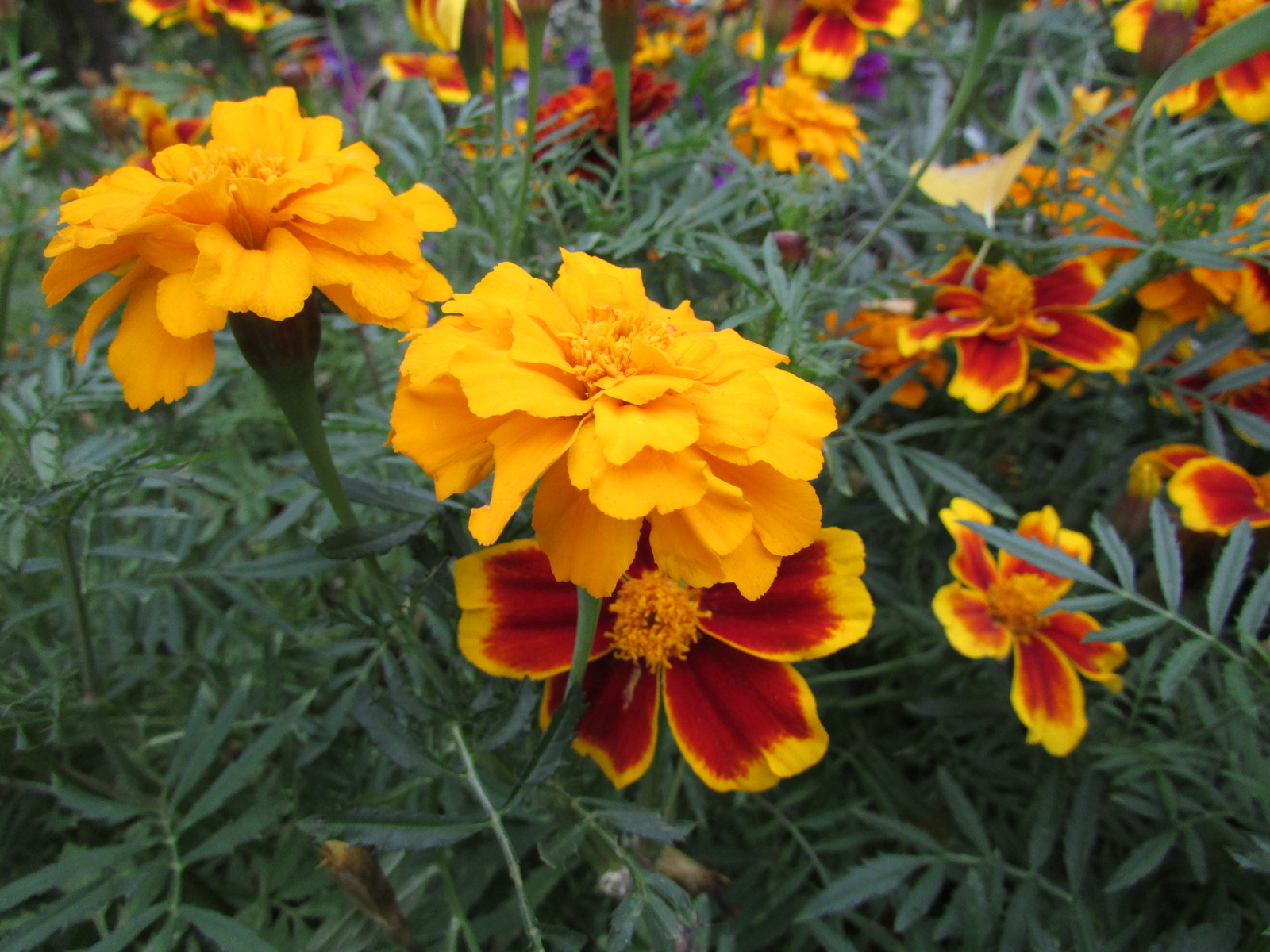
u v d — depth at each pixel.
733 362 0.12
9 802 0.20
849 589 0.15
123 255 0.12
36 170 0.33
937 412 0.25
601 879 0.14
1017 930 0.16
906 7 0.26
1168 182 0.21
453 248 0.27
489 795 0.13
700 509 0.11
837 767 0.20
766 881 0.19
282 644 0.19
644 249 0.22
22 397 0.18
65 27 0.65
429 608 0.15
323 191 0.13
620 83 0.20
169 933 0.13
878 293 0.21
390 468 0.21
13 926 0.14
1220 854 0.17
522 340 0.11
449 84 0.32
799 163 0.24
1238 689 0.14
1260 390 0.21
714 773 0.14
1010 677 0.19
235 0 0.33
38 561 0.16
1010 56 0.35
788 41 0.28
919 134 0.34
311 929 0.18
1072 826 0.17
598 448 0.10
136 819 0.18
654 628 0.15
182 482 0.14
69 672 0.16
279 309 0.12
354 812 0.12
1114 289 0.19
